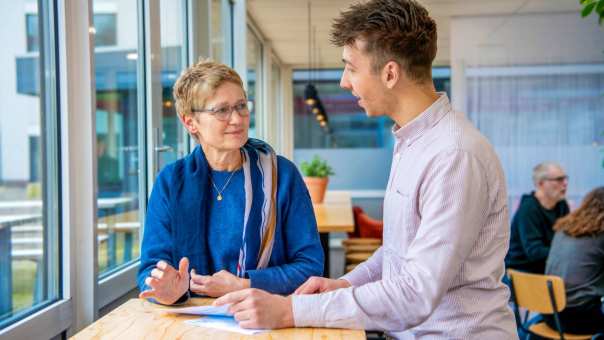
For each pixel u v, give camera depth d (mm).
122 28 2967
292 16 6207
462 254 1225
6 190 1949
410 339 1386
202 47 4105
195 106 1583
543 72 5922
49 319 1879
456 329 1296
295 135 9766
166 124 3303
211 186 1668
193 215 1621
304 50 8070
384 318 1220
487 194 1272
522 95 5941
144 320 1318
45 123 2029
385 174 9688
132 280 2633
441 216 1226
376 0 1352
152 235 1624
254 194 1652
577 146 5883
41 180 2012
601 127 5855
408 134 1364
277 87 9148
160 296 1397
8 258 1877
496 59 5996
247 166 1676
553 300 3092
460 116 1357
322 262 1667
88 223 2100
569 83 5898
